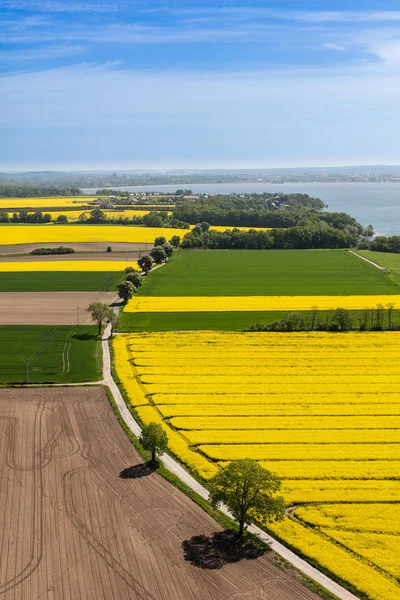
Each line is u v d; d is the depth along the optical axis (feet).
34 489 192.34
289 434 229.86
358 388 277.44
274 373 297.74
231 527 173.78
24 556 159.84
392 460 209.77
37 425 238.68
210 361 315.58
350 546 162.20
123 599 145.28
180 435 230.27
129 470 205.16
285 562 158.40
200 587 149.28
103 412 251.60
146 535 169.37
